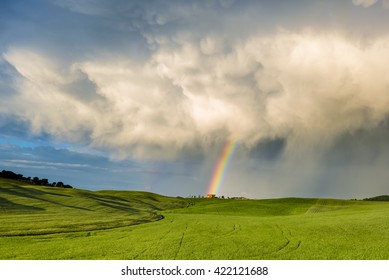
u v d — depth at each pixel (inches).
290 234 1608.0
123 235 1595.7
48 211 2657.5
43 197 3735.2
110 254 1195.3
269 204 5034.5
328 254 1200.2
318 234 1588.3
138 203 5036.9
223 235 1603.1
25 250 1216.8
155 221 2423.7
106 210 3312.0
